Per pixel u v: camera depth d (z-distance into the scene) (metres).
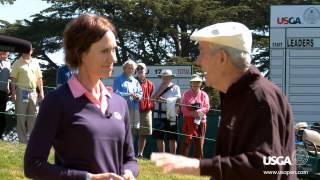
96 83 3.71
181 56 38.59
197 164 3.01
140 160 11.12
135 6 38.25
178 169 3.00
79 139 3.57
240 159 3.01
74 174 3.49
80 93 3.64
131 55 39.31
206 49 3.29
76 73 3.71
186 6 37.81
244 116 3.15
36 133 3.57
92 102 3.65
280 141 3.11
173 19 38.44
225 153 3.25
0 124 11.40
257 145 3.04
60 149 3.61
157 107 12.37
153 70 21.19
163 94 12.30
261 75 3.26
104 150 3.61
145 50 39.66
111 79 19.08
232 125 3.20
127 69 11.54
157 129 12.30
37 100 11.70
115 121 3.71
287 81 24.55
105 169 3.60
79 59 3.67
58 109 3.59
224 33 3.24
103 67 3.63
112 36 3.66
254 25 39.78
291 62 24.50
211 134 14.27
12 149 10.45
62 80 10.00
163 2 38.31
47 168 3.51
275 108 3.12
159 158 3.02
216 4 40.03
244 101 3.17
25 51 2.62
